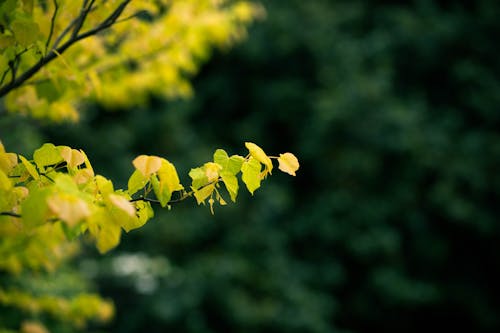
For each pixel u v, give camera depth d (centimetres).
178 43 273
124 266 771
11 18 146
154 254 848
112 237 111
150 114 937
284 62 995
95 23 184
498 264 882
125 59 255
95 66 227
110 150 866
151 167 111
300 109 964
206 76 1034
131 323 755
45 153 124
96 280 736
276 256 816
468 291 874
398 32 959
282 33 947
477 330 880
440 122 905
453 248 889
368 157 853
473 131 902
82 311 268
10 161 125
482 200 848
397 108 852
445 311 887
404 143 827
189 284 765
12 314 305
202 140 971
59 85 181
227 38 306
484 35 956
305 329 752
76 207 88
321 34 948
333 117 845
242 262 785
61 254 279
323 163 905
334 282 845
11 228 141
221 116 1033
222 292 759
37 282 344
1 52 142
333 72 910
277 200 845
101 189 112
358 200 869
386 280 829
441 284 881
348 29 1023
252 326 750
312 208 894
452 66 959
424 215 871
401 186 870
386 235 823
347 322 896
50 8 188
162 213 835
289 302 773
